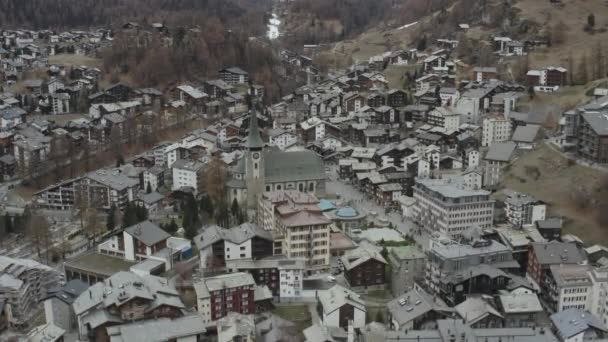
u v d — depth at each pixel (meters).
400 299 158.88
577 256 179.88
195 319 153.50
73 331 165.75
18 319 167.62
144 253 199.62
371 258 184.12
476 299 156.25
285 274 178.00
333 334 150.50
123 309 153.88
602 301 165.12
